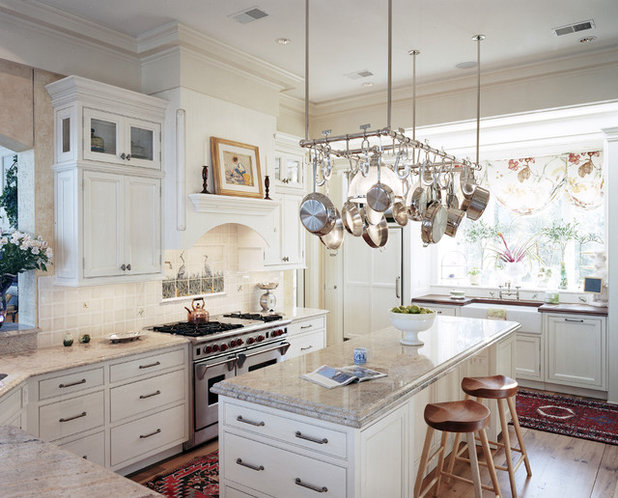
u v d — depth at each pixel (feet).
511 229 21.61
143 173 12.06
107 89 11.19
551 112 14.16
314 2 10.41
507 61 13.67
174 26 11.51
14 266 10.41
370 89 16.28
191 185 12.48
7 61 10.70
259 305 17.11
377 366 9.28
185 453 12.44
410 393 8.02
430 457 11.40
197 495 10.32
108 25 11.68
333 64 14.03
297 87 15.85
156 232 12.44
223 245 15.76
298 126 17.98
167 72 12.53
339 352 10.54
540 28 11.62
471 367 12.96
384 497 7.60
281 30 11.87
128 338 11.75
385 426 7.59
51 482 4.77
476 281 22.25
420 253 22.79
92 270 11.12
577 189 20.17
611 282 16.42
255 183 14.07
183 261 14.51
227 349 13.11
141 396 11.23
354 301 23.40
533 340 18.19
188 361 12.34
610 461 12.23
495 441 12.76
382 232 11.14
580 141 19.77
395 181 9.77
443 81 15.20
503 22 11.30
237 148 13.61
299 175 16.71
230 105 13.56
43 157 11.33
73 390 9.97
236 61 13.20
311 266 23.65
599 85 13.16
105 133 11.36
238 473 8.16
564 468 11.87
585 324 17.19
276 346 14.61
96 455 10.38
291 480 7.47
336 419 6.86
